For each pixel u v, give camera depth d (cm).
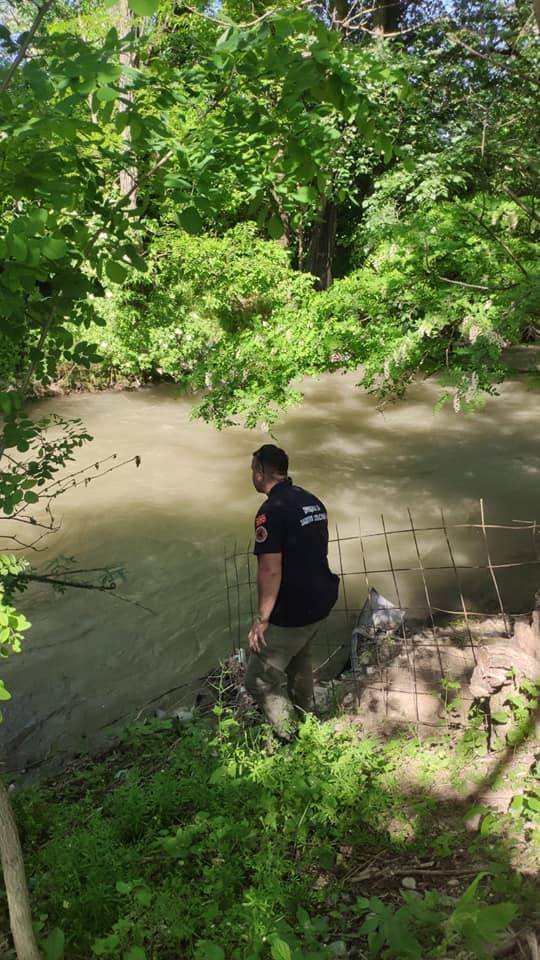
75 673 611
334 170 861
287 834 335
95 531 886
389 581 754
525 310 528
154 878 325
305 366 721
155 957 275
